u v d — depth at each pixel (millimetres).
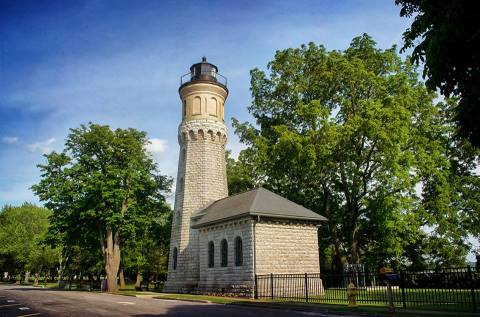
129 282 78438
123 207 44469
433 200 37219
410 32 11281
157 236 51750
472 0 9102
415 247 43281
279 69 42844
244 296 27562
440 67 10055
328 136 33844
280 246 29172
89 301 26250
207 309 19438
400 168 33344
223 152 42500
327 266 55469
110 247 43594
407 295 23594
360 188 38719
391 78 37469
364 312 16438
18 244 75688
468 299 20734
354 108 38469
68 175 44625
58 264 78500
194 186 39906
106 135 44656
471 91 10008
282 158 37656
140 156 46562
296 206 31703
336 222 42031
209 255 33031
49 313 18938
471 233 39594
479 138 10570
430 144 37031
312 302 21641
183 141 42188
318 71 38594
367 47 40094
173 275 38844
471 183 40219
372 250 44344
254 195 31906
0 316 17938
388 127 33000
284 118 42094
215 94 42781
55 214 44938
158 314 17094
